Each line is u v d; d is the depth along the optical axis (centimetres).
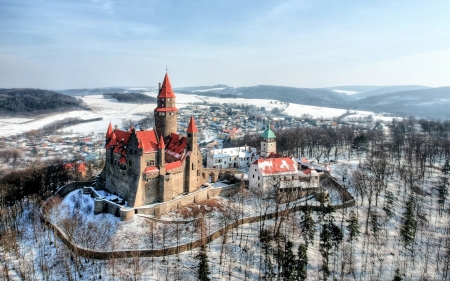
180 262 9869
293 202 13800
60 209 12988
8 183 15162
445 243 11319
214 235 11125
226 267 9750
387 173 16512
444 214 13275
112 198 12650
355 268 10056
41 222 12475
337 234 10119
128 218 11325
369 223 12331
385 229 11875
